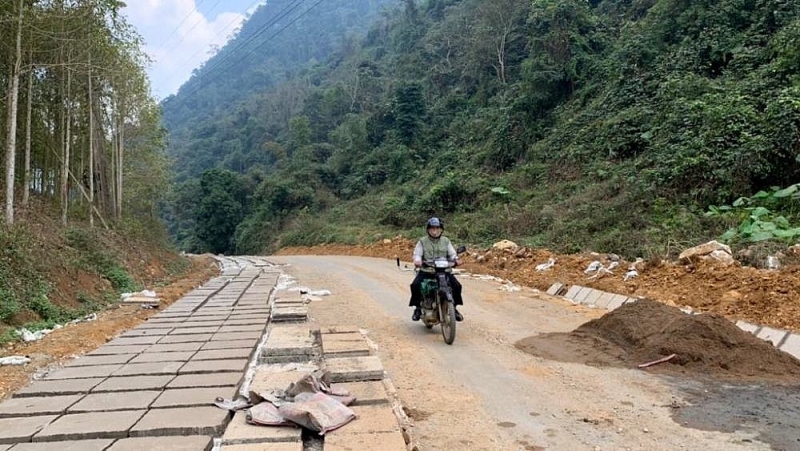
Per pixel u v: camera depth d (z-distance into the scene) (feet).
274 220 155.74
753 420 14.79
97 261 43.78
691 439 13.69
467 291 39.27
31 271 32.86
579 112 85.20
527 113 96.32
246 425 14.02
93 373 18.97
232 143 264.72
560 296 36.81
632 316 24.23
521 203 77.82
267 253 142.72
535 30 98.84
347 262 70.38
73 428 13.83
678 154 51.67
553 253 48.42
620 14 100.48
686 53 71.00
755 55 61.57
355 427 13.82
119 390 17.07
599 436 14.02
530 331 26.35
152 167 96.12
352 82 211.61
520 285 42.24
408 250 77.87
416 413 15.80
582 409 15.97
